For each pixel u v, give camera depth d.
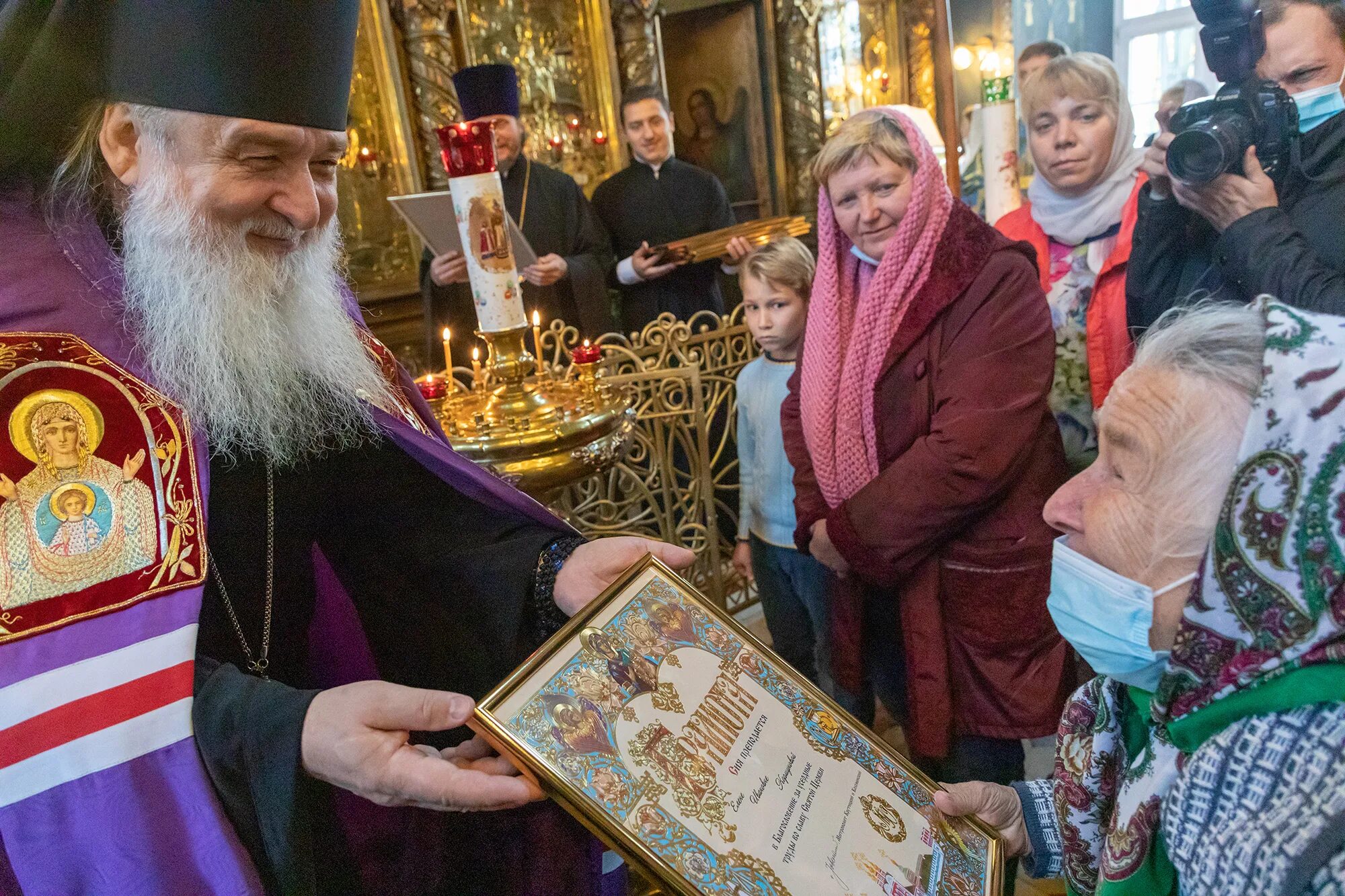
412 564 1.16
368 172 3.74
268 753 0.75
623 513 2.67
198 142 0.81
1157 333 0.74
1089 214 1.75
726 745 0.83
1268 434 0.61
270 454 0.99
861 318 1.61
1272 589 0.61
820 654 2.03
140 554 0.79
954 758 1.65
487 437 1.65
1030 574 1.53
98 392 0.81
